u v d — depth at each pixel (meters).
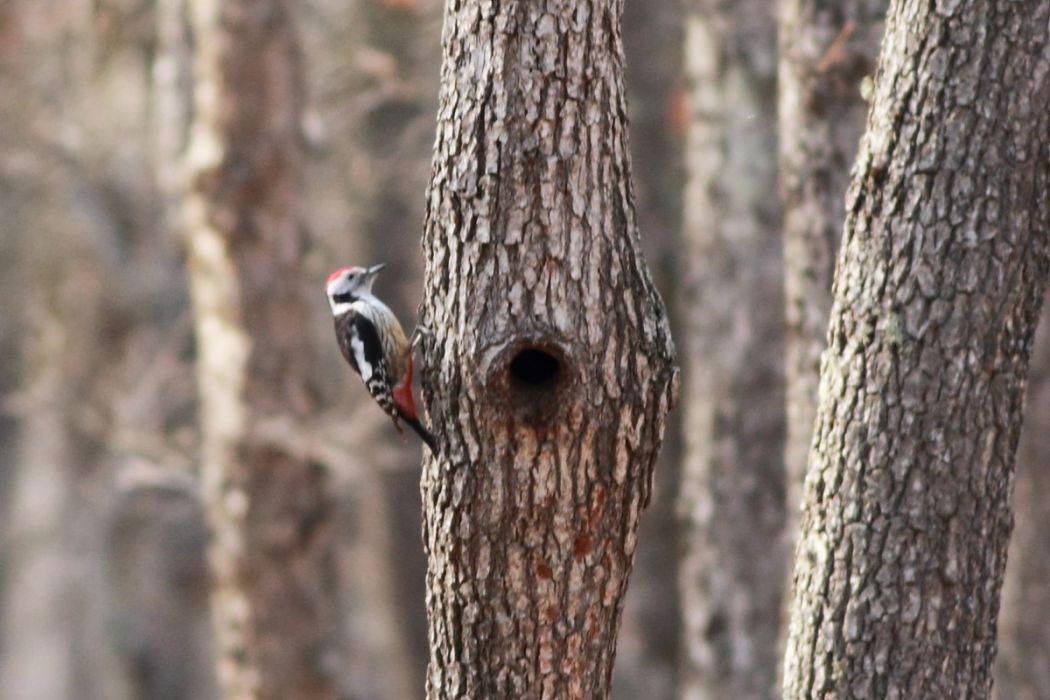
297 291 17.12
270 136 16.77
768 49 17.03
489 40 7.59
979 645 7.85
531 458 7.61
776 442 17.03
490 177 7.58
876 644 7.80
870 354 7.74
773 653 16.89
